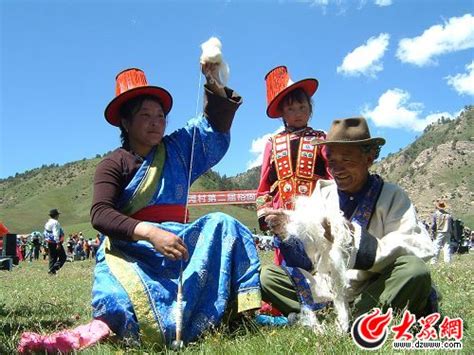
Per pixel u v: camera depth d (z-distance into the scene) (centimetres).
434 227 1197
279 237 281
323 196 281
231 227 280
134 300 257
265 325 275
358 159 260
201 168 309
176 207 291
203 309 265
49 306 461
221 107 303
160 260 269
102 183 280
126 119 295
